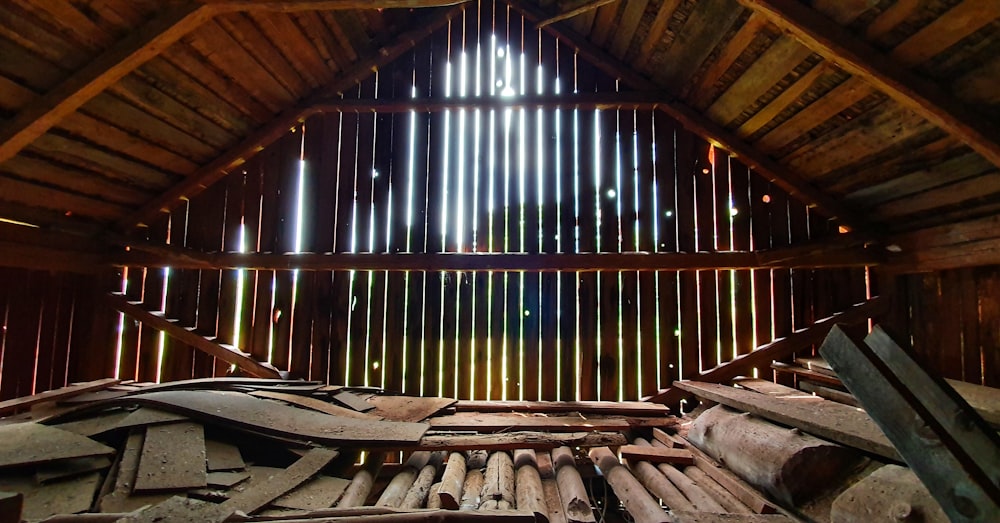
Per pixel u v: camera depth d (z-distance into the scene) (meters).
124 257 4.68
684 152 4.63
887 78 2.72
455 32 4.88
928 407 1.43
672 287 4.57
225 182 4.84
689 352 4.52
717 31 3.48
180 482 2.51
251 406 3.41
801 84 3.38
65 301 4.33
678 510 2.60
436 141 4.80
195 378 4.69
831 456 2.45
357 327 4.69
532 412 4.25
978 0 2.21
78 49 3.02
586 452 3.80
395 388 4.63
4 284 3.78
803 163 4.15
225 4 2.98
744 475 2.82
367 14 4.29
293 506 2.49
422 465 3.29
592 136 4.71
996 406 2.61
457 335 4.64
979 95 2.58
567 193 4.69
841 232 4.40
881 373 1.50
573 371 4.56
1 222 3.69
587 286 4.61
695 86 4.24
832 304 4.40
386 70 4.87
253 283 4.78
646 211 4.63
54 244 4.15
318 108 4.79
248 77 4.11
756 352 4.41
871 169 3.69
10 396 3.82
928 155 3.22
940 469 1.33
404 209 4.77
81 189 4.07
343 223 4.78
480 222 4.72
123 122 3.73
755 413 3.25
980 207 3.27
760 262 4.41
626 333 4.56
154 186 4.56
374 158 4.83
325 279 4.75
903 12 2.46
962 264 3.43
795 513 2.37
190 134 4.25
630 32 4.19
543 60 4.79
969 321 3.49
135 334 4.73
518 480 3.03
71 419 3.28
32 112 3.10
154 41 3.08
